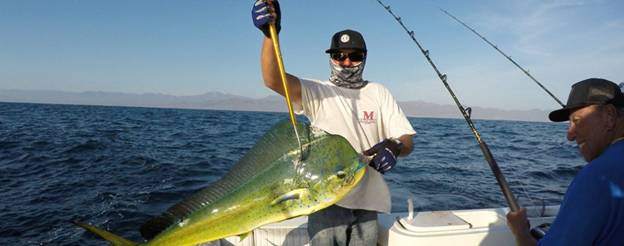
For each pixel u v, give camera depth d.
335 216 2.32
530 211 3.46
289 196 1.72
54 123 28.92
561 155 16.20
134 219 6.66
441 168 11.58
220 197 1.78
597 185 1.52
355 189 2.31
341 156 1.75
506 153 16.52
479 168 11.87
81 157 12.91
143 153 14.24
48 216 6.74
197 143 19.12
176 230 1.79
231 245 3.34
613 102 1.74
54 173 10.30
